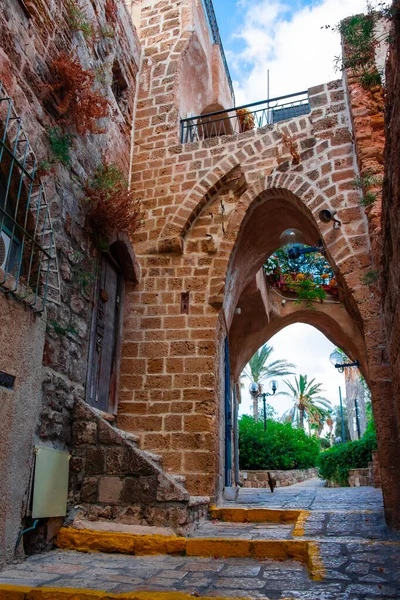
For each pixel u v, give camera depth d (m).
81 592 2.97
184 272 7.63
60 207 5.39
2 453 3.78
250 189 7.72
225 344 8.43
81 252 5.89
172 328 7.33
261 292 11.70
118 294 7.39
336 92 7.76
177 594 2.93
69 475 4.93
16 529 3.92
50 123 5.34
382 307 5.65
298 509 6.03
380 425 5.52
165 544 4.30
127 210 6.57
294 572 3.57
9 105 4.27
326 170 7.34
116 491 4.84
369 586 3.05
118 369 7.15
